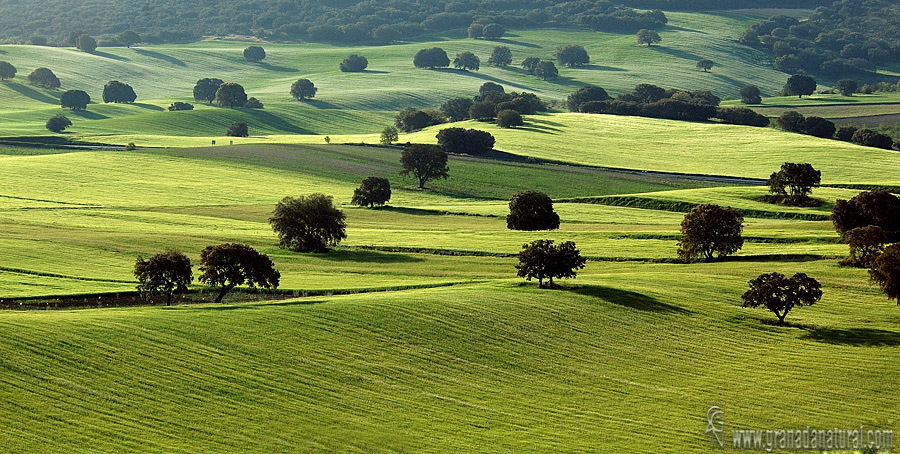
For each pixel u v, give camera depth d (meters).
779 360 95.00
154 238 161.75
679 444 72.81
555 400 81.75
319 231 156.00
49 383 73.62
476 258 150.25
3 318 88.25
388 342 92.25
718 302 116.69
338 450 68.12
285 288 123.06
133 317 93.00
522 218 178.25
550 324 102.25
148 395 74.00
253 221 189.88
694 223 143.88
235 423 71.06
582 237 168.75
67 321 89.00
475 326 99.31
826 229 166.50
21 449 62.94
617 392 84.44
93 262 139.50
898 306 116.38
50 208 195.75
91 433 66.56
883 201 156.12
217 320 94.00
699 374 90.31
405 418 75.19
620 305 111.44
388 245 161.00
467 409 78.31
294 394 77.69
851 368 92.44
